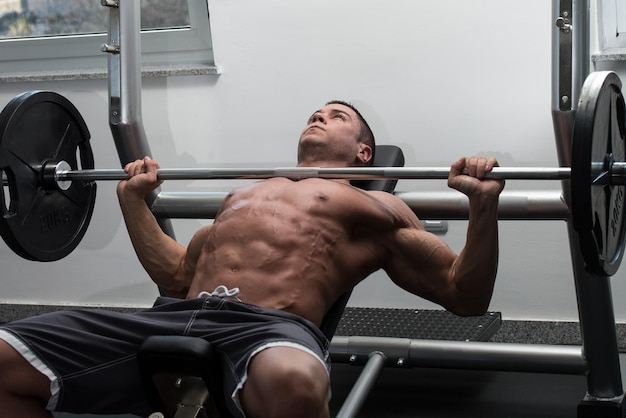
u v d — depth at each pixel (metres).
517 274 2.87
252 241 1.85
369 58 2.98
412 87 2.94
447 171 1.89
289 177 2.00
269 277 1.80
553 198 2.13
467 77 2.89
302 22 3.04
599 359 2.22
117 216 3.21
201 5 3.21
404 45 2.94
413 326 2.68
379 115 2.98
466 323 2.68
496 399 2.42
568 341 2.81
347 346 2.45
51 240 2.25
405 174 1.91
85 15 3.37
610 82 1.69
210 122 3.15
